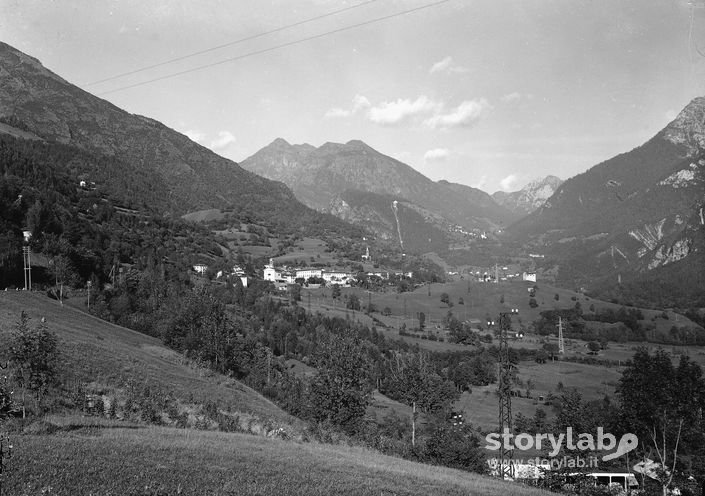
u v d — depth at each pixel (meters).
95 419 37.34
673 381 56.78
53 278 114.94
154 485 23.08
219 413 51.31
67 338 61.66
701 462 50.94
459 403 106.00
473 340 158.50
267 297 187.25
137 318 109.25
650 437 57.34
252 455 31.59
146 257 165.62
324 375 63.97
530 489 40.00
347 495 26.77
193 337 94.50
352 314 190.00
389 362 124.94
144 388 50.53
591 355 144.50
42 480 21.52
